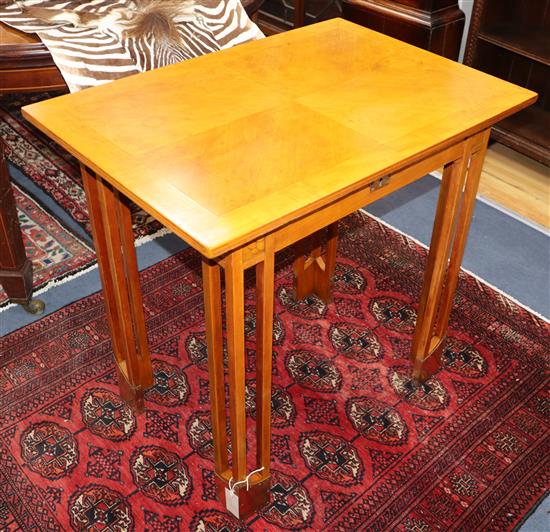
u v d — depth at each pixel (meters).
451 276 2.23
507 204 3.26
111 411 2.29
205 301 1.62
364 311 2.68
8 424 2.24
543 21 3.40
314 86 1.94
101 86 1.91
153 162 1.60
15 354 2.47
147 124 1.75
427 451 2.20
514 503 2.06
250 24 2.43
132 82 1.94
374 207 3.21
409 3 3.39
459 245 2.15
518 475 2.13
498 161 3.57
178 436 2.23
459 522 2.01
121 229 1.92
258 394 1.78
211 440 2.21
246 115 1.79
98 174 1.65
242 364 1.68
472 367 2.47
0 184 2.33
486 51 3.45
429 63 2.07
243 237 1.40
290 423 2.27
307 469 2.14
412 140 1.70
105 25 2.24
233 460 1.88
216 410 1.81
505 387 2.40
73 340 2.53
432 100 1.88
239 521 2.01
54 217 3.10
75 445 2.19
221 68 2.02
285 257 2.91
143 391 2.27
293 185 1.54
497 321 2.64
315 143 1.69
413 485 2.10
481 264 2.91
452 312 2.67
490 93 1.92
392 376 2.43
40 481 2.09
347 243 2.99
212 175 1.56
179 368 2.45
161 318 2.63
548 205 3.27
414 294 2.76
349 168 1.59
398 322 2.64
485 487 2.10
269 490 2.02
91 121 1.76
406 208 3.21
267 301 1.61
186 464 2.15
